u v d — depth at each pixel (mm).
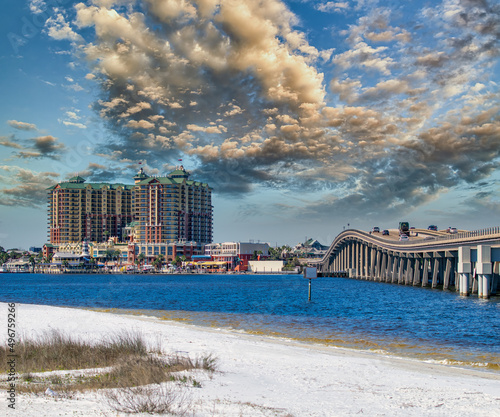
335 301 106000
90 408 15391
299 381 23062
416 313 75000
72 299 116312
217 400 17703
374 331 52125
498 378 27281
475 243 105375
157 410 15477
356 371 27094
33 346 27156
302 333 49438
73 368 23547
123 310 79062
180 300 111938
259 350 34156
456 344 43219
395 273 198375
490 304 90062
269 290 163750
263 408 16734
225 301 107375
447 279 137125
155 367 22000
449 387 23219
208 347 34094
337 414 16703
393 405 18656
